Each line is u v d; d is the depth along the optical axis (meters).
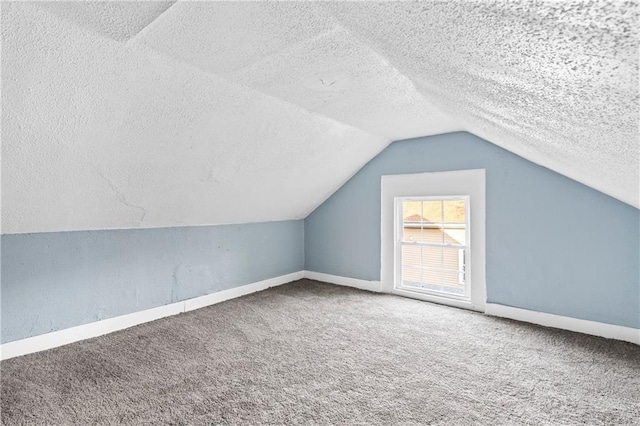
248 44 1.53
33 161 1.85
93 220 2.58
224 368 2.16
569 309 2.76
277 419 1.65
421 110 2.60
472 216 3.27
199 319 3.08
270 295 3.87
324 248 4.54
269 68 1.81
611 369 2.11
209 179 2.81
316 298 3.74
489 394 1.85
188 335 2.71
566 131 1.11
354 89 2.15
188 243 3.38
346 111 2.62
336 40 1.51
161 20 1.31
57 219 2.37
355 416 1.67
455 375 2.06
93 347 2.47
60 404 1.77
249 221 3.98
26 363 2.21
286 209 4.17
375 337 2.65
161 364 2.21
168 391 1.89
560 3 0.39
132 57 1.57
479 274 3.25
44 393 1.87
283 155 3.02
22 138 1.69
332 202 4.42
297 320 3.04
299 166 3.33
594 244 2.64
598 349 2.38
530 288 2.95
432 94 1.91
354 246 4.22
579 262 2.70
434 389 1.91
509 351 2.38
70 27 1.32
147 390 1.90
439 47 0.81
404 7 0.63
